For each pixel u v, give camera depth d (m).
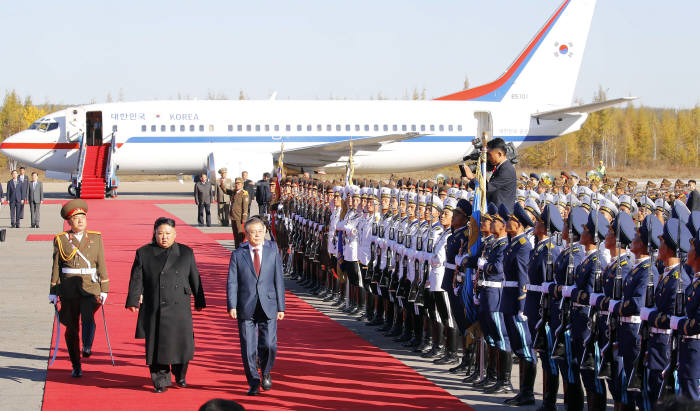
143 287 9.59
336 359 11.37
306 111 46.25
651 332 7.37
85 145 44.31
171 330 9.45
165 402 9.12
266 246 9.72
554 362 8.81
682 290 7.04
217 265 21.12
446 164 48.62
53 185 69.44
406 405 9.09
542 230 9.12
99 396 9.36
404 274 12.25
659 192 15.92
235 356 11.54
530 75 48.59
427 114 47.44
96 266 10.56
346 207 14.66
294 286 18.47
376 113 46.97
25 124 133.75
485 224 9.95
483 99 48.56
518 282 9.28
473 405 9.13
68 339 10.22
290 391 9.64
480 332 10.20
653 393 7.52
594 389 8.29
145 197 49.50
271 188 21.39
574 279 8.43
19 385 9.82
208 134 44.88
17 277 18.78
